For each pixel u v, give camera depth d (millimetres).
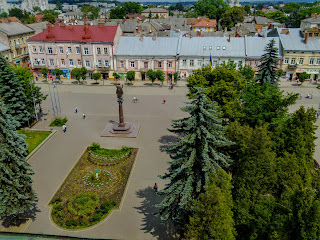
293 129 32156
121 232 28453
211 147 23703
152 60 77562
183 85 76000
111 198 33156
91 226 29172
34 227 28953
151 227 29094
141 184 35656
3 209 26094
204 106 22766
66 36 78625
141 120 54438
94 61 78688
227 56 75000
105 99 66000
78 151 43312
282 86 73812
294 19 140750
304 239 18516
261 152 24625
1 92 47594
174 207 25391
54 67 80875
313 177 29031
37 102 54812
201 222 19062
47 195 33531
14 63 86500
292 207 20656
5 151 25391
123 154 42188
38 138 47156
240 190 24406
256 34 102312
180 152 23828
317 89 71875
